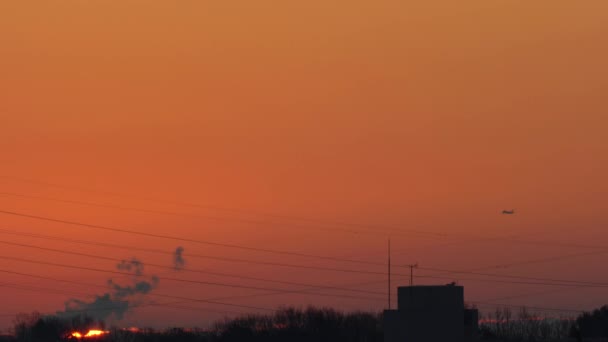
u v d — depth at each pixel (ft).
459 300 609.01
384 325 625.82
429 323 609.42
